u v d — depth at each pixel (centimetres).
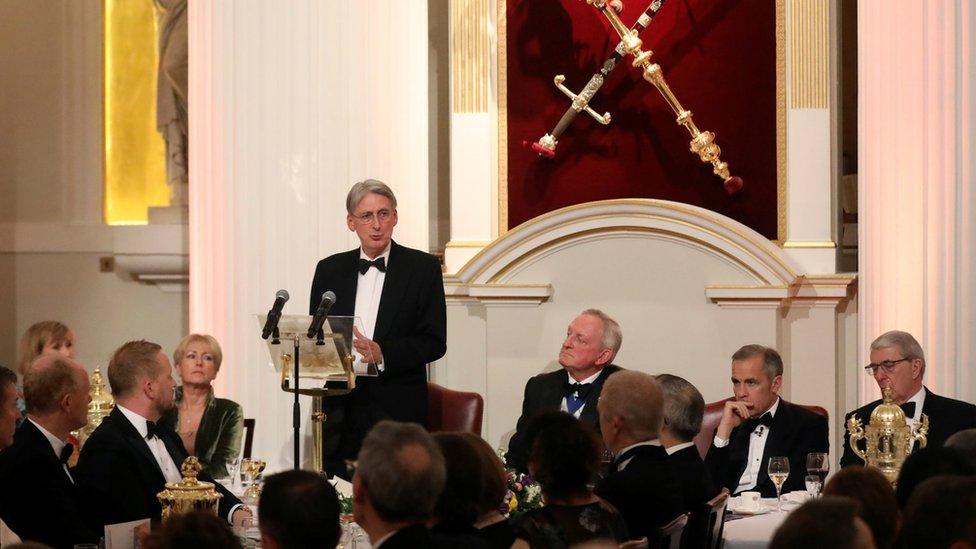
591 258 920
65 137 1181
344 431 748
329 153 911
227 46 912
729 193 945
